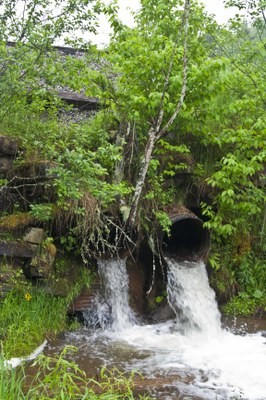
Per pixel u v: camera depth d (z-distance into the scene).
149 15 7.52
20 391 3.43
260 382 4.79
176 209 7.01
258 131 7.39
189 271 6.89
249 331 6.48
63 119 7.86
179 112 6.83
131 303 6.74
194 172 7.45
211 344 5.94
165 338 6.10
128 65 6.74
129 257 7.00
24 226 6.01
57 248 6.43
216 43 8.34
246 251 7.62
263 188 7.86
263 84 7.82
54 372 3.39
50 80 6.52
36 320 5.62
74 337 5.85
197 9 7.57
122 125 7.13
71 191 5.44
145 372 4.96
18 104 6.50
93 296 6.33
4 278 5.65
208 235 7.11
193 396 4.43
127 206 6.48
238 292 7.39
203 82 6.65
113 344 5.77
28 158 6.29
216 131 7.72
